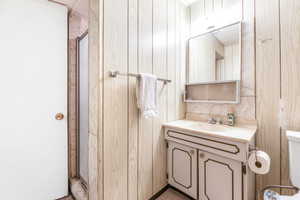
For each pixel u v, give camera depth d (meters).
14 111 1.34
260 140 1.43
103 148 1.14
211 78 1.78
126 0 1.28
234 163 1.16
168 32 1.73
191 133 1.42
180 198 1.57
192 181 1.44
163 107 1.70
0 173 1.29
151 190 1.53
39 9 1.46
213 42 1.77
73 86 1.84
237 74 1.56
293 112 1.26
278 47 1.33
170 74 1.78
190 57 2.00
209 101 1.75
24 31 1.38
